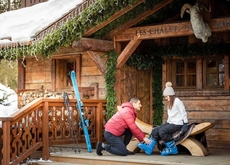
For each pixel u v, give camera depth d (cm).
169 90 937
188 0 1100
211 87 1127
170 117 941
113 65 1087
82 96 1209
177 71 1184
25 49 1137
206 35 945
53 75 1309
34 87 1359
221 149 1069
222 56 1114
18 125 924
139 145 946
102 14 988
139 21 1069
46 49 1065
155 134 945
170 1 1029
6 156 890
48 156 973
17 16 1436
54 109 999
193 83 1161
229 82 1091
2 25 1416
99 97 1198
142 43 1179
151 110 1196
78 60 1248
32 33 1134
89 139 1021
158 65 1191
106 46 1077
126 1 945
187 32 984
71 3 1356
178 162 836
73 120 1038
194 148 930
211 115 1118
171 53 1155
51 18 1255
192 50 1129
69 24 1009
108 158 901
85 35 1053
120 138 934
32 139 955
